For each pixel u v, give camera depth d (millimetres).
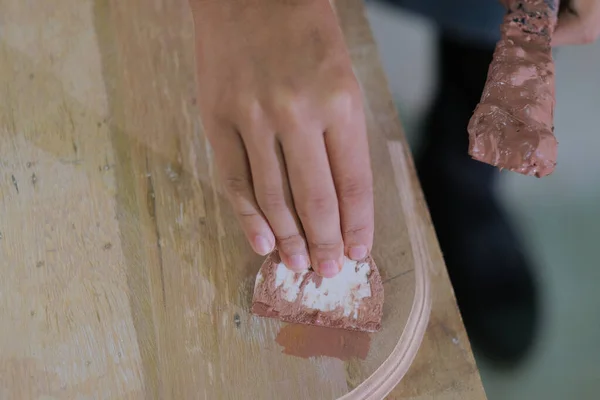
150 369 629
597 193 958
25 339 645
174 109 773
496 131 627
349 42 845
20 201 719
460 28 1061
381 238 695
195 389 617
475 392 641
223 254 687
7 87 786
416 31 1116
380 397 624
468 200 1029
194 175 735
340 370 619
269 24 558
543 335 954
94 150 749
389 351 626
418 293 667
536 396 926
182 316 652
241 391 613
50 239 698
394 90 1106
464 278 992
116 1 846
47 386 623
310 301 639
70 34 824
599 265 962
